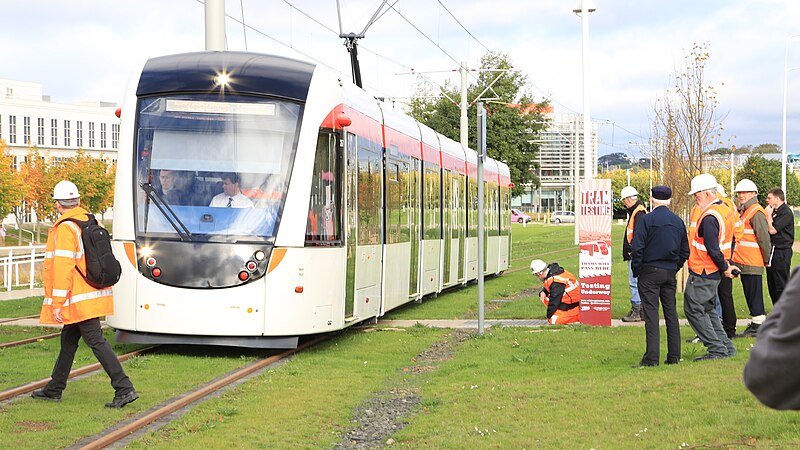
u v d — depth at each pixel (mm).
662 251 11578
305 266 13500
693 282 11727
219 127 13570
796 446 6855
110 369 9508
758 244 14352
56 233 9367
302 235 13469
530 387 10484
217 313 13172
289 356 14094
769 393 2346
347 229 14828
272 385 11367
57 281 9312
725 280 14227
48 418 8914
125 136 13742
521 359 12883
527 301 21984
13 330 16484
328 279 14031
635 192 17234
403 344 15359
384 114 18094
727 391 9078
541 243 61625
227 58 14016
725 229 11797
